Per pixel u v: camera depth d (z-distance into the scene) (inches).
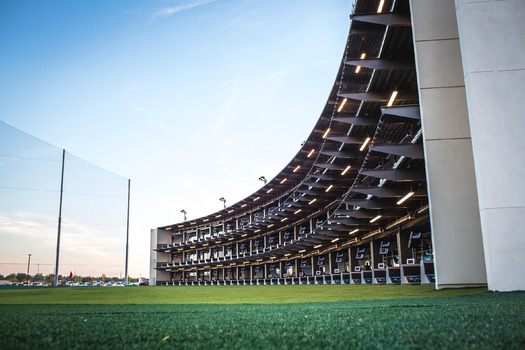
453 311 189.8
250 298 522.6
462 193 553.0
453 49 578.9
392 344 96.6
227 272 3649.1
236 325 145.2
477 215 546.9
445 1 591.2
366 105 1096.8
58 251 1005.8
